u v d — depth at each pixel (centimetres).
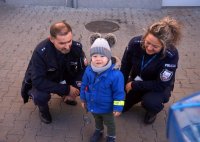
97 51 264
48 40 314
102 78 278
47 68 320
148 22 662
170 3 751
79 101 389
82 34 596
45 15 696
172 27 282
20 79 441
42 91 327
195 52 530
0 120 358
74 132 341
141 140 330
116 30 619
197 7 753
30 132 341
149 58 315
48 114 350
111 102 292
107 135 323
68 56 323
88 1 740
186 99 143
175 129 133
